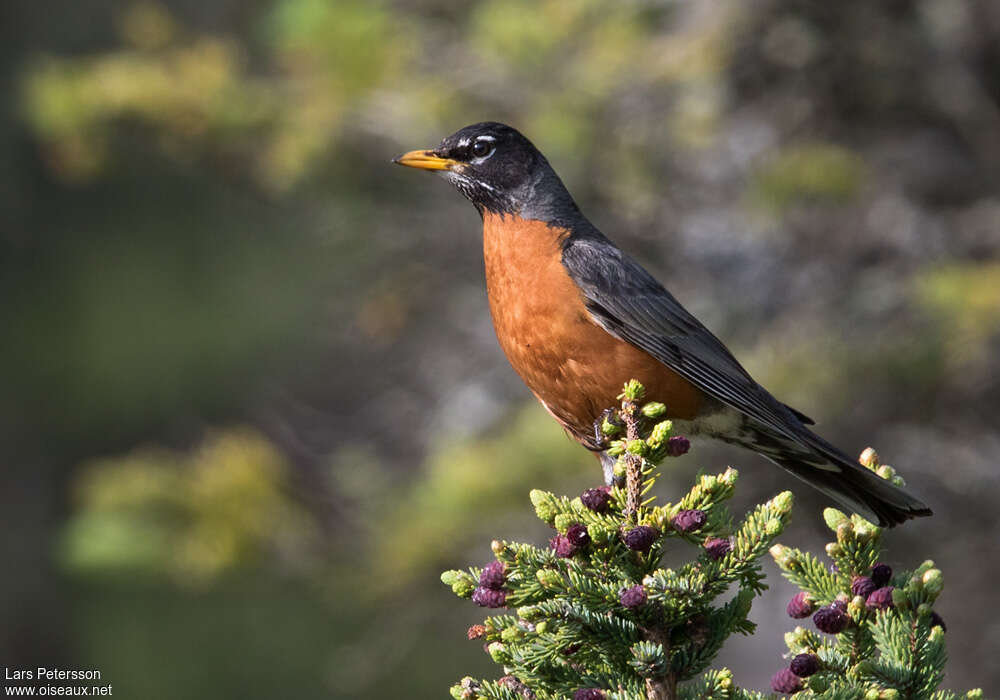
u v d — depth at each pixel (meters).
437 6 14.91
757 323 13.45
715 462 12.45
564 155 12.99
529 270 7.02
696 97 13.56
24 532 19.69
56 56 19.33
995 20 14.31
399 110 13.32
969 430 12.96
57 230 19.38
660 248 14.02
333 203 14.29
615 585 3.99
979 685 13.18
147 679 15.63
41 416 19.58
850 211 13.52
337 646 15.81
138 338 19.31
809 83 14.23
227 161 14.03
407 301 15.31
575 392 7.03
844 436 12.70
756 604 13.59
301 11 13.34
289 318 19.14
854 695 4.00
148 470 13.33
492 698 4.25
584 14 13.56
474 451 12.27
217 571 12.86
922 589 4.19
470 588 4.23
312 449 18.06
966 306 11.58
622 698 3.97
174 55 13.98
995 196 14.68
